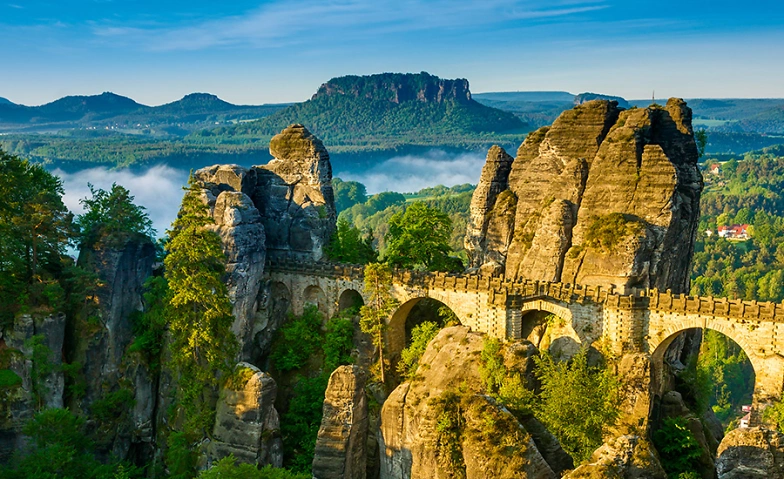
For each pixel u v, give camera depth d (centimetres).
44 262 10144
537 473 4841
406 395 7062
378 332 9438
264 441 8581
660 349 8344
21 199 10225
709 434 8350
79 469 8194
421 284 9500
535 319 9275
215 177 10725
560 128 9956
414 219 10938
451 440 5128
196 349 9225
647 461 4697
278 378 10038
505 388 7481
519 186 10394
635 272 8819
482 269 10025
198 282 9019
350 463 7188
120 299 9988
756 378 7719
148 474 9712
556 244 9394
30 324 9275
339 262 10369
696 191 9662
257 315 10138
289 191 10969
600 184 9381
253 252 9894
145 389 9869
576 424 6831
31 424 8425
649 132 9606
